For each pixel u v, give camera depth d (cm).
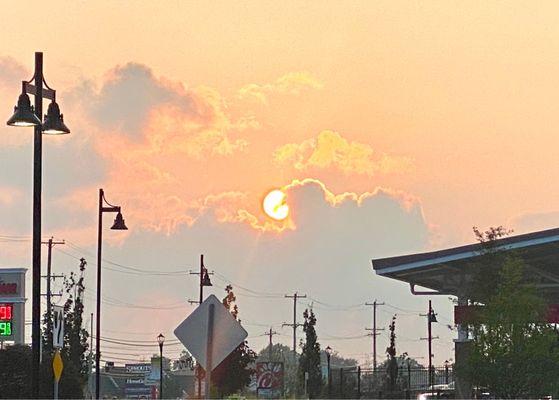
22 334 10731
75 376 8431
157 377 18612
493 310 6319
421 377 11419
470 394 7162
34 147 3822
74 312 12550
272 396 9056
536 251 7494
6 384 7588
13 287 10731
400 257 8006
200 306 2591
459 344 7275
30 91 3831
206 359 2570
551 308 7144
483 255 6981
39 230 3844
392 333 13162
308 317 13700
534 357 6178
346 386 10981
